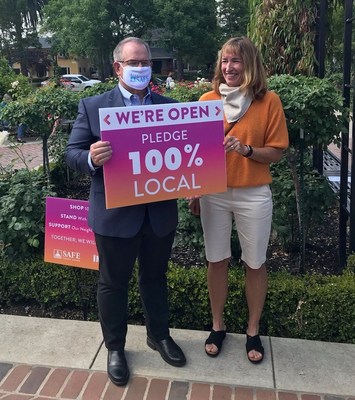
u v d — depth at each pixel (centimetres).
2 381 271
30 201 376
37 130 646
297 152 406
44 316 362
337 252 438
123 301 274
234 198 272
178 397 258
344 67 397
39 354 295
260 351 288
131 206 251
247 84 254
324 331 319
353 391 263
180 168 249
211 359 290
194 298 336
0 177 443
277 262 421
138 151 239
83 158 240
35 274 362
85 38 3061
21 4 4419
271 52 499
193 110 245
